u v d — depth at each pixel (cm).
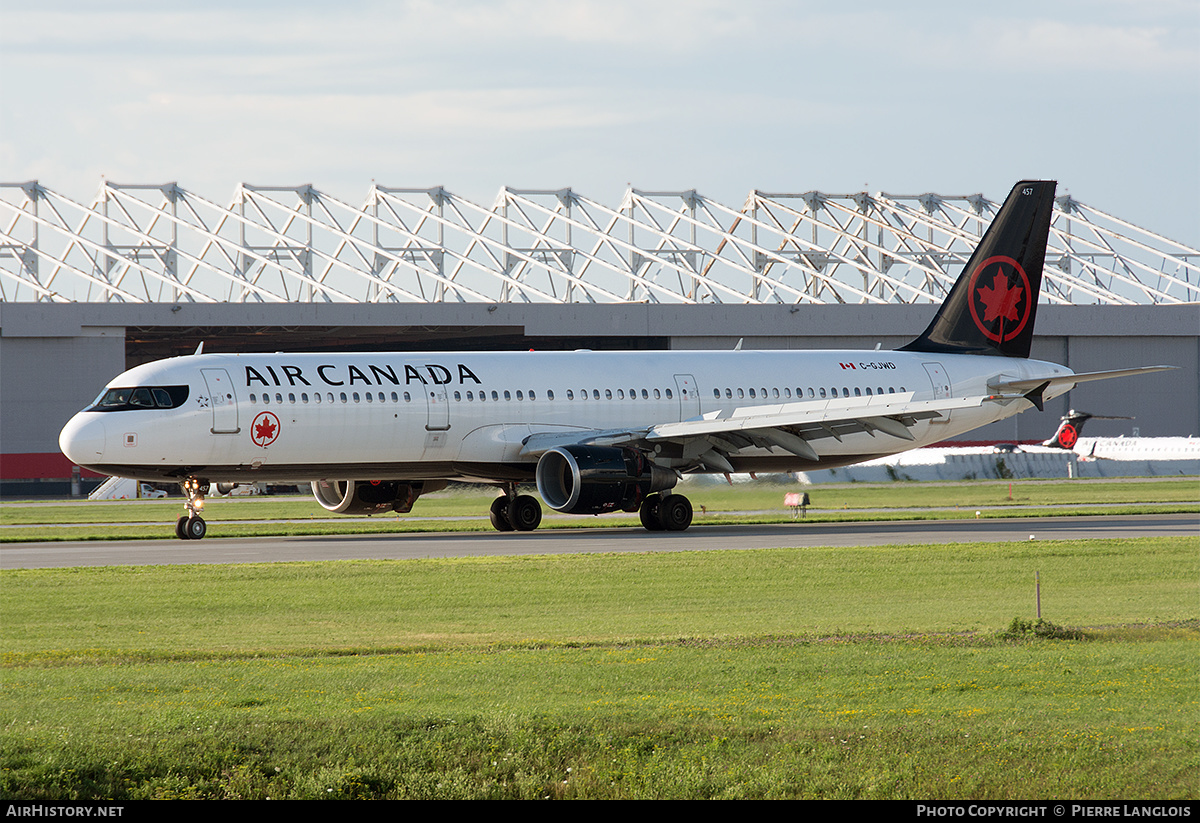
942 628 7638
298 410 14425
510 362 15962
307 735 4738
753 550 12481
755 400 16975
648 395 16400
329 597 9406
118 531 17025
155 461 14025
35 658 6750
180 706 5319
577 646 7056
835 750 4528
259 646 7194
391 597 9394
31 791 4228
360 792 4316
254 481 14962
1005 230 18288
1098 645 6869
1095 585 10062
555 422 15775
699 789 4219
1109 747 4506
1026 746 4522
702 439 15688
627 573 10706
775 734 4725
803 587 9925
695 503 19675
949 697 5428
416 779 4356
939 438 17912
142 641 7462
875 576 10544
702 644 7044
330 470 14875
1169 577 10525
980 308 18338
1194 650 6631
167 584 10156
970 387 17975
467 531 16212
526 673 6075
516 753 4550
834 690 5603
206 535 15825
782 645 6969
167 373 14225
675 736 4722
